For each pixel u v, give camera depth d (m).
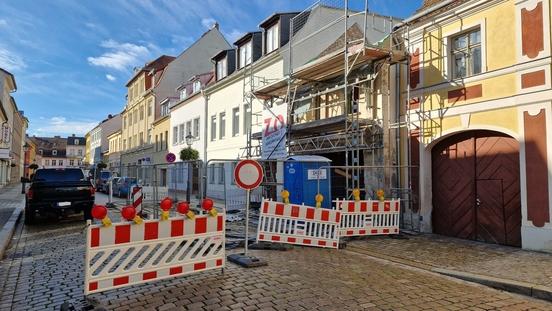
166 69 39.59
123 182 25.25
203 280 6.22
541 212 8.64
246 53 22.75
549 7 8.66
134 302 5.25
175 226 6.00
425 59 11.55
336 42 18.34
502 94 9.56
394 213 10.71
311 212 9.17
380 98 12.93
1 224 12.61
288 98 15.54
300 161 11.49
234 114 23.66
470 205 10.48
